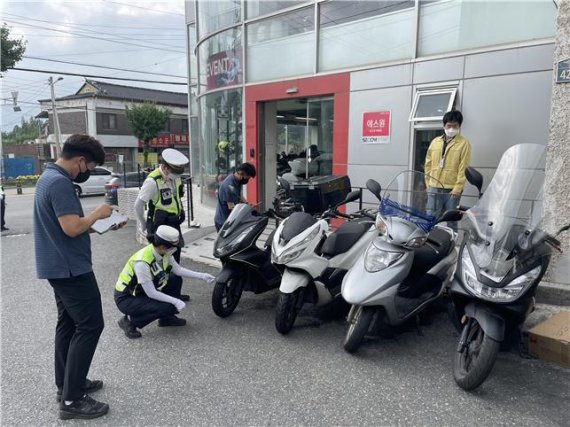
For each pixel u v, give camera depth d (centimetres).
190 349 395
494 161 624
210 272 635
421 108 688
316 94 843
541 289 455
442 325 440
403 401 311
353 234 462
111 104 3988
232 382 339
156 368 361
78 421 294
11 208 1614
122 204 1159
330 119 861
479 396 315
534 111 583
